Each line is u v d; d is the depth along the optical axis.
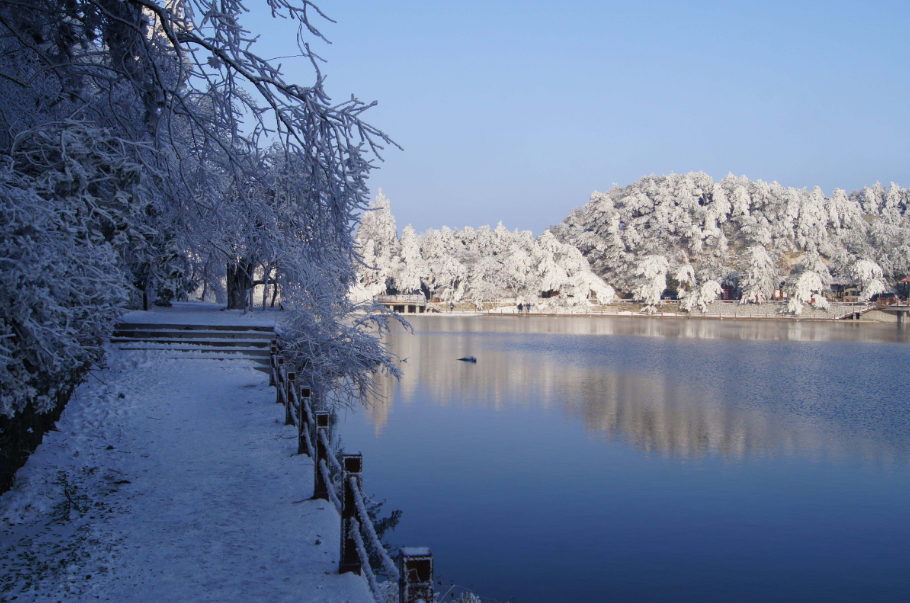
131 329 16.69
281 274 12.34
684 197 125.38
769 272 107.81
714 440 21.59
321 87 8.29
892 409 28.00
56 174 8.27
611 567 11.02
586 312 114.31
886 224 125.19
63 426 9.30
